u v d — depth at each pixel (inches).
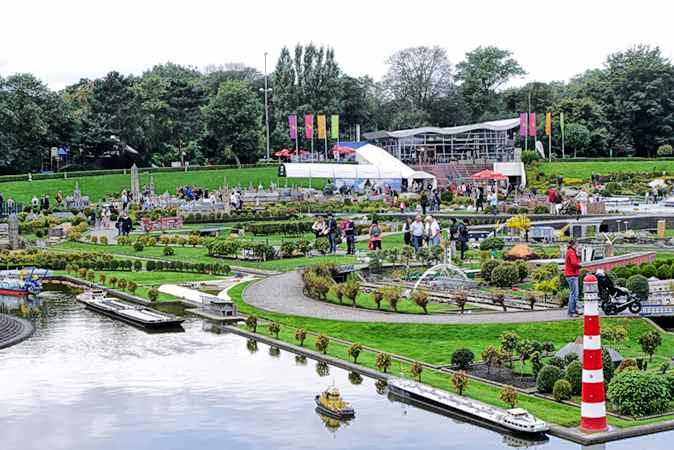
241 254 3412.9
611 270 2452.0
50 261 3339.1
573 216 4178.2
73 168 7180.1
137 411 1573.6
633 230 3789.4
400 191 5821.9
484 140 7170.3
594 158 7244.1
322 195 5521.7
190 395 1657.2
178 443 1412.4
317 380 1732.3
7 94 6614.2
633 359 1644.9
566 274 2011.6
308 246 3358.8
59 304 2664.9
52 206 5467.5
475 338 1950.1
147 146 7687.0
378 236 3233.3
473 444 1359.5
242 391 1670.8
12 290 2856.8
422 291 2367.1
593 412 1347.2
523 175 6338.6
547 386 1541.6
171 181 6515.8
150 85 7652.6
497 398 1523.1
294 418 1509.6
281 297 2517.2
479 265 2883.9
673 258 2696.9
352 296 2364.7
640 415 1418.6
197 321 2337.6
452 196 5187.0
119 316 2416.3
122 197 4987.7
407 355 1854.1
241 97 7509.8
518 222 3430.1
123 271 3223.4
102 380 1772.9
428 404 1541.6
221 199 5295.3
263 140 7760.8
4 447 1411.2
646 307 2010.3
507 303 2244.1
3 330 2246.6
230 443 1403.8
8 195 5807.1
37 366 1895.9
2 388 1726.1
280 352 1969.7
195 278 3009.4
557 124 7755.9
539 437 1362.0
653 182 5841.5
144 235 4010.8
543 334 1935.3
